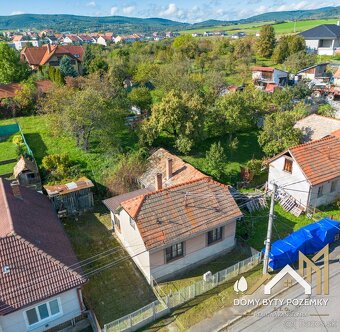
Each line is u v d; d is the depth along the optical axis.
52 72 56.81
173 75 49.78
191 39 92.44
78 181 31.19
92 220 29.72
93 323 19.30
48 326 18.86
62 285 18.50
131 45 113.88
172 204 23.61
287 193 31.84
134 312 18.91
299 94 53.66
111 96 42.44
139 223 22.09
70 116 35.41
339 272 22.98
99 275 23.47
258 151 40.72
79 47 82.50
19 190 24.94
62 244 22.25
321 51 93.50
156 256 22.00
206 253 24.50
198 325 19.41
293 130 36.41
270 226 21.08
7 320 17.41
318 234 24.98
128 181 32.50
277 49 84.19
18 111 50.12
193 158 37.31
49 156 34.38
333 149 32.44
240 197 31.20
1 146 40.31
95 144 39.84
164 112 36.16
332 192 31.55
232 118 38.59
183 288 22.12
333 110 50.12
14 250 18.91
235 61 78.81
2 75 59.69
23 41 163.62
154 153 34.47
